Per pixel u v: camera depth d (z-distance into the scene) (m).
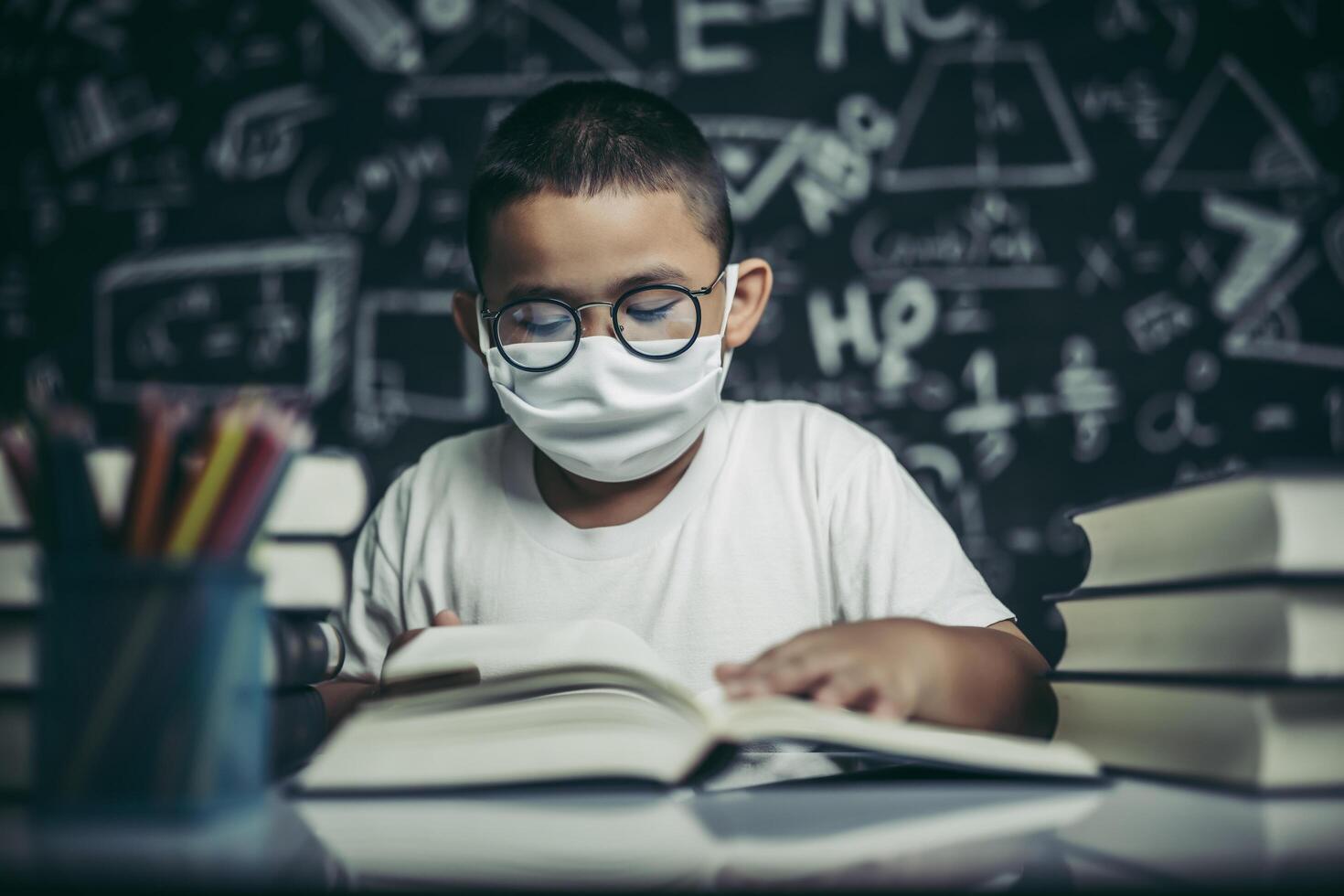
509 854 0.28
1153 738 0.43
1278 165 1.99
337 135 2.09
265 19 2.12
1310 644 0.38
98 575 0.32
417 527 0.91
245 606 0.34
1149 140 2.00
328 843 0.29
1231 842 0.29
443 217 2.07
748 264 0.84
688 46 2.07
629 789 0.39
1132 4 2.03
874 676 0.43
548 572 0.85
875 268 2.00
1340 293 1.97
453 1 2.10
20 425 0.35
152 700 0.32
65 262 2.09
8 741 0.39
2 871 0.26
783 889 0.24
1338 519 0.39
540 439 0.72
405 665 0.46
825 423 0.92
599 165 0.71
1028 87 2.02
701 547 0.85
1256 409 1.95
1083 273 1.98
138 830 0.31
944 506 1.96
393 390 2.04
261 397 0.36
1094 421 1.96
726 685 0.42
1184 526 0.44
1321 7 2.01
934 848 0.29
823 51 2.05
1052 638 1.92
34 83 2.13
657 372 0.70
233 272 2.08
